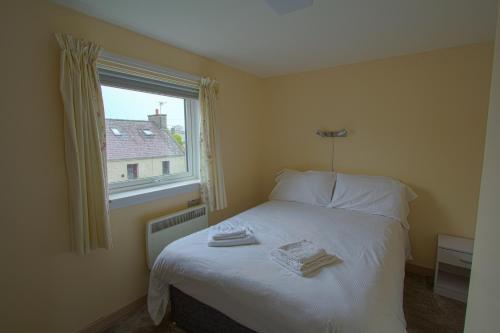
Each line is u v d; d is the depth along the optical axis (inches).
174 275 59.1
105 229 63.9
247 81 119.2
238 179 118.3
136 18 64.9
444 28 70.9
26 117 53.3
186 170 97.8
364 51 90.0
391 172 99.0
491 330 22.9
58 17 57.2
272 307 44.1
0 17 49.1
